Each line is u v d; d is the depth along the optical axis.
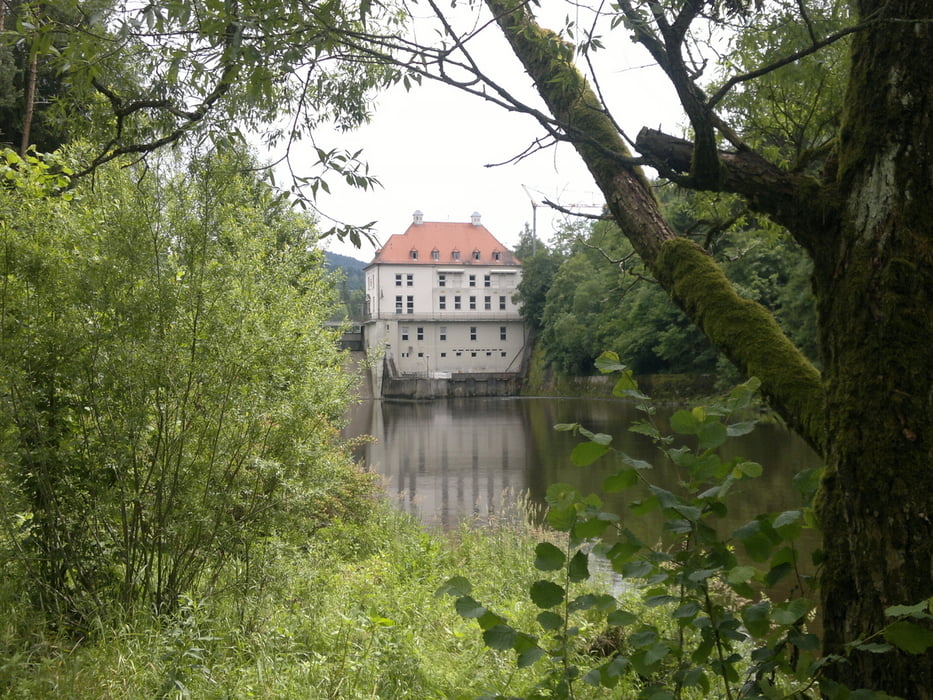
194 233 5.23
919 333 2.41
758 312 3.03
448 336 83.75
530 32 3.50
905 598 2.28
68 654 4.31
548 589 2.50
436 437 33.06
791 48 4.16
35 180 5.12
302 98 3.18
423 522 13.71
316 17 2.76
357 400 7.37
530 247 86.75
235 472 5.69
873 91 2.55
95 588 5.19
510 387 79.06
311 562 6.71
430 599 6.67
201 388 5.40
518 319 84.94
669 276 3.24
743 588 2.41
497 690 4.42
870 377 2.44
